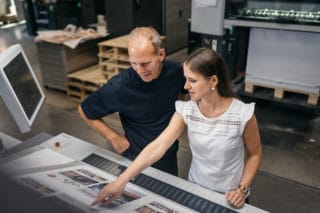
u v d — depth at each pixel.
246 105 1.26
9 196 0.42
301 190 2.49
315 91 3.39
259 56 3.57
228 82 1.25
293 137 3.17
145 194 1.17
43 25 7.39
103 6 5.13
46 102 4.12
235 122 1.24
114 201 1.09
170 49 5.41
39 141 1.68
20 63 1.40
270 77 3.60
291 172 2.69
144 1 4.35
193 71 1.15
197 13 3.26
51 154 1.44
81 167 1.32
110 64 3.65
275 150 2.97
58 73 4.18
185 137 3.20
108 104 1.56
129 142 1.67
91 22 5.18
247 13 3.12
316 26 2.82
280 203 2.37
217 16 3.16
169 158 1.69
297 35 3.26
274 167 2.75
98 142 3.26
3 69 1.21
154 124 1.62
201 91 1.18
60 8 6.64
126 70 1.57
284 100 3.56
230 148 1.27
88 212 0.84
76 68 4.17
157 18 4.79
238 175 1.35
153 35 1.41
